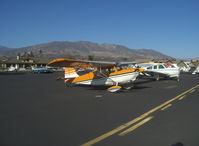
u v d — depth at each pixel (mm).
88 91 11625
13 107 7078
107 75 11922
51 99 8828
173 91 11430
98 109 6707
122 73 11727
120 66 12195
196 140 3900
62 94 10414
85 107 7051
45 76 28312
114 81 11883
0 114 6020
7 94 10430
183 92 10984
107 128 4652
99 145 3666
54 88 13227
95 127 4730
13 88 13266
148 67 19094
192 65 46250
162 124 4953
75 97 9398
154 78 21016
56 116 5773
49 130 4520
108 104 7613
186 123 5027
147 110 6523
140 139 3957
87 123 5055
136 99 8758
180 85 14781
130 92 11094
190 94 10188
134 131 4438
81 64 11078
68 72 13227
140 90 11961
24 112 6285
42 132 4387
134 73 11742
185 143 3758
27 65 65438
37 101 8320
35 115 5895
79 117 5656
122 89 12406
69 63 10594
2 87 13891
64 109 6730
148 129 4570
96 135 4188
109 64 11578
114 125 4883
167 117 5617
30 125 4898
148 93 10664
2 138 4031
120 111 6395
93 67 12164
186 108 6805
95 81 12438
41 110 6574
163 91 11445
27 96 9734
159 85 14820
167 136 4117
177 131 4426
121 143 3756
